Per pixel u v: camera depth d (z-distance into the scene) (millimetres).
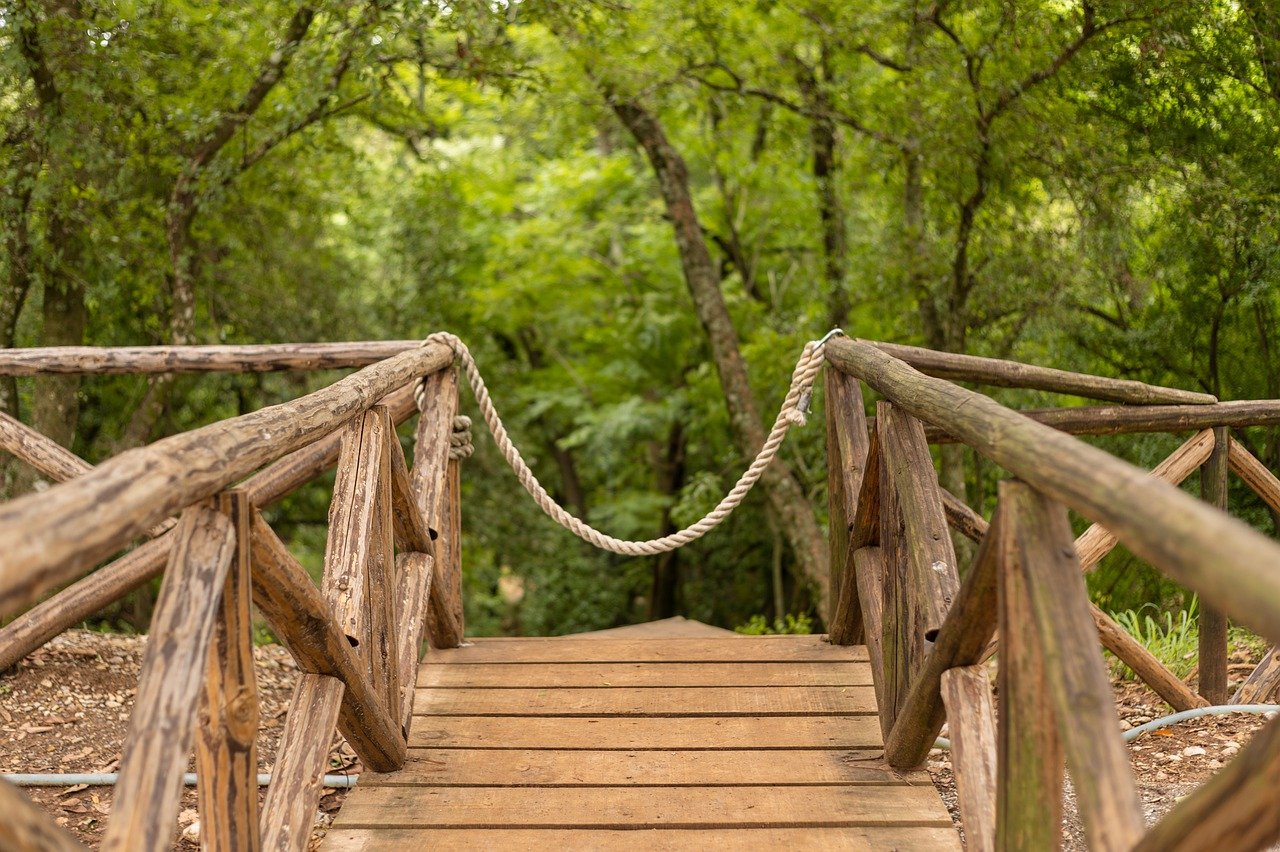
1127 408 4594
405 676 3758
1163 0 6586
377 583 3371
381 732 3266
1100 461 1780
